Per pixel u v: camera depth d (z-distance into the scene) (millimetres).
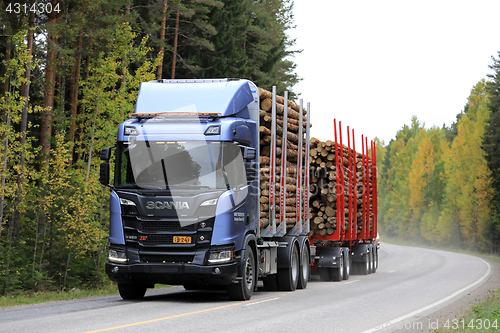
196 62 81438
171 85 29281
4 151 46656
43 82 55969
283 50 116250
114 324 19344
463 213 146625
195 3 80875
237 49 86562
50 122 55688
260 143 31406
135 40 70312
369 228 56281
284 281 34156
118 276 26047
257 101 30406
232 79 29953
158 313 22500
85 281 55344
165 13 69750
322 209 45344
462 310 26594
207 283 26016
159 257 25469
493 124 140250
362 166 53938
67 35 52781
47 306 25234
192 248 25328
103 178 26422
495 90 148000
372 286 39031
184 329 18609
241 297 27656
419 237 192625
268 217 31344
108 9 59469
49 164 53375
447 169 166625
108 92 54531
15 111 45594
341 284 41219
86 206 51281
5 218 53750
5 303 29078
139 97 28625
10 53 52250
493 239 139750
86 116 55281
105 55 57719
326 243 45375
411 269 62156
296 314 23188
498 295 31859
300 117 37344
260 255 30312
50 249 54562
